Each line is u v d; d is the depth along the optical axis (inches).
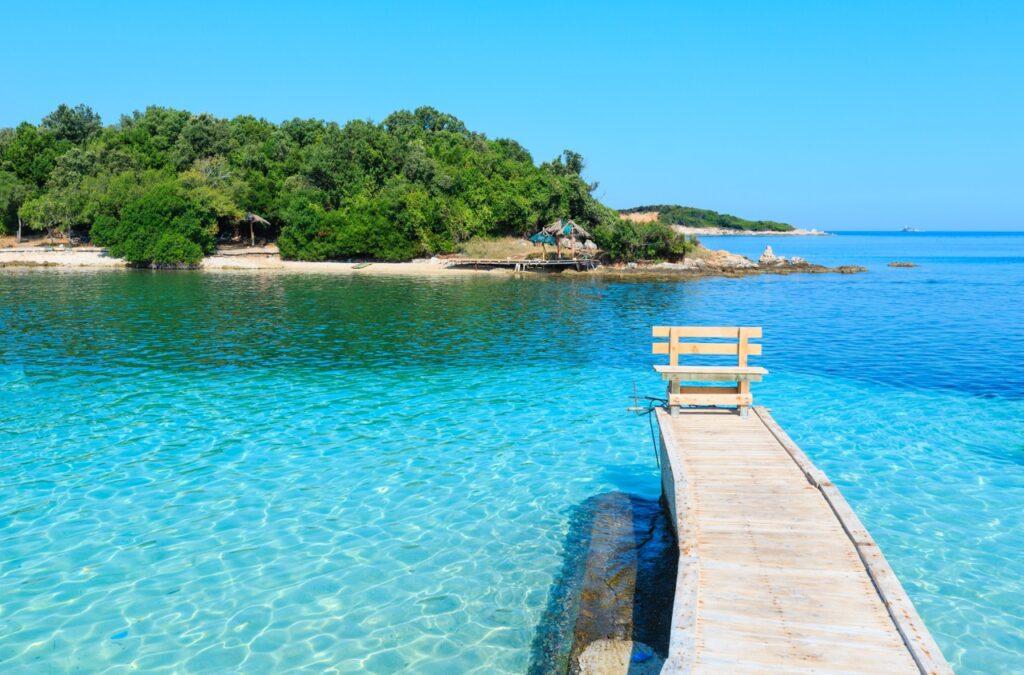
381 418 681.6
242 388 795.4
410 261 2701.8
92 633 327.0
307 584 371.6
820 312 1520.7
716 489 377.4
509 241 2942.9
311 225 2672.2
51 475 522.9
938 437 617.6
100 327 1210.6
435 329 1233.4
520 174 3257.9
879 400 747.4
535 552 406.3
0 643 318.0
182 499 481.1
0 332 1152.8
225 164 2962.6
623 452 584.7
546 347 1072.8
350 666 303.3
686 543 313.6
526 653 310.8
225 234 3041.3
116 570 384.5
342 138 3102.9
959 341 1123.3
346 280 2161.7
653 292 1939.0
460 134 3951.8
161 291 1802.4
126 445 592.7
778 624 256.8
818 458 565.0
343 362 943.7
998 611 343.3
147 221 2546.8
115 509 464.1
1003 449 584.7
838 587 281.7
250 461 556.7
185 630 330.0
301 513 460.1
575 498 486.3
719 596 275.7
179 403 729.6
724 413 512.4
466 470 541.0
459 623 334.3
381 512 462.9
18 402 727.7
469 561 395.5
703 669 231.6
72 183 2869.1
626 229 2652.6
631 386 820.0
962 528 434.6
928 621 335.0
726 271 2650.1
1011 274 2728.8
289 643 320.2
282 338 1122.0
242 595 360.2
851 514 338.0
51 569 384.8
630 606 335.6
